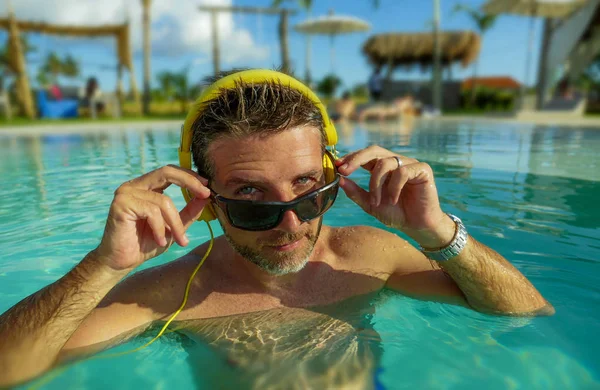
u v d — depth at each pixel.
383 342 0.45
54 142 2.35
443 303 0.52
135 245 0.39
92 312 0.45
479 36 6.46
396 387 0.38
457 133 2.41
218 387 0.39
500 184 1.11
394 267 0.57
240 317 0.49
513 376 0.39
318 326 0.47
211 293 0.50
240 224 0.42
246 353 0.43
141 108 6.26
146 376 0.40
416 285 0.55
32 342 0.39
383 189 0.46
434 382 0.39
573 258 0.65
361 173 1.35
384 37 6.47
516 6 4.04
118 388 0.39
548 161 1.40
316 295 0.52
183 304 0.49
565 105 4.10
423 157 1.53
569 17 4.02
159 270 0.52
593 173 1.21
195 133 0.43
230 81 0.43
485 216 0.85
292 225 0.41
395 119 3.98
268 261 0.43
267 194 0.41
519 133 2.34
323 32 5.94
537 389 0.38
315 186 0.42
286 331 0.46
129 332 0.46
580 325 0.47
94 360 0.42
